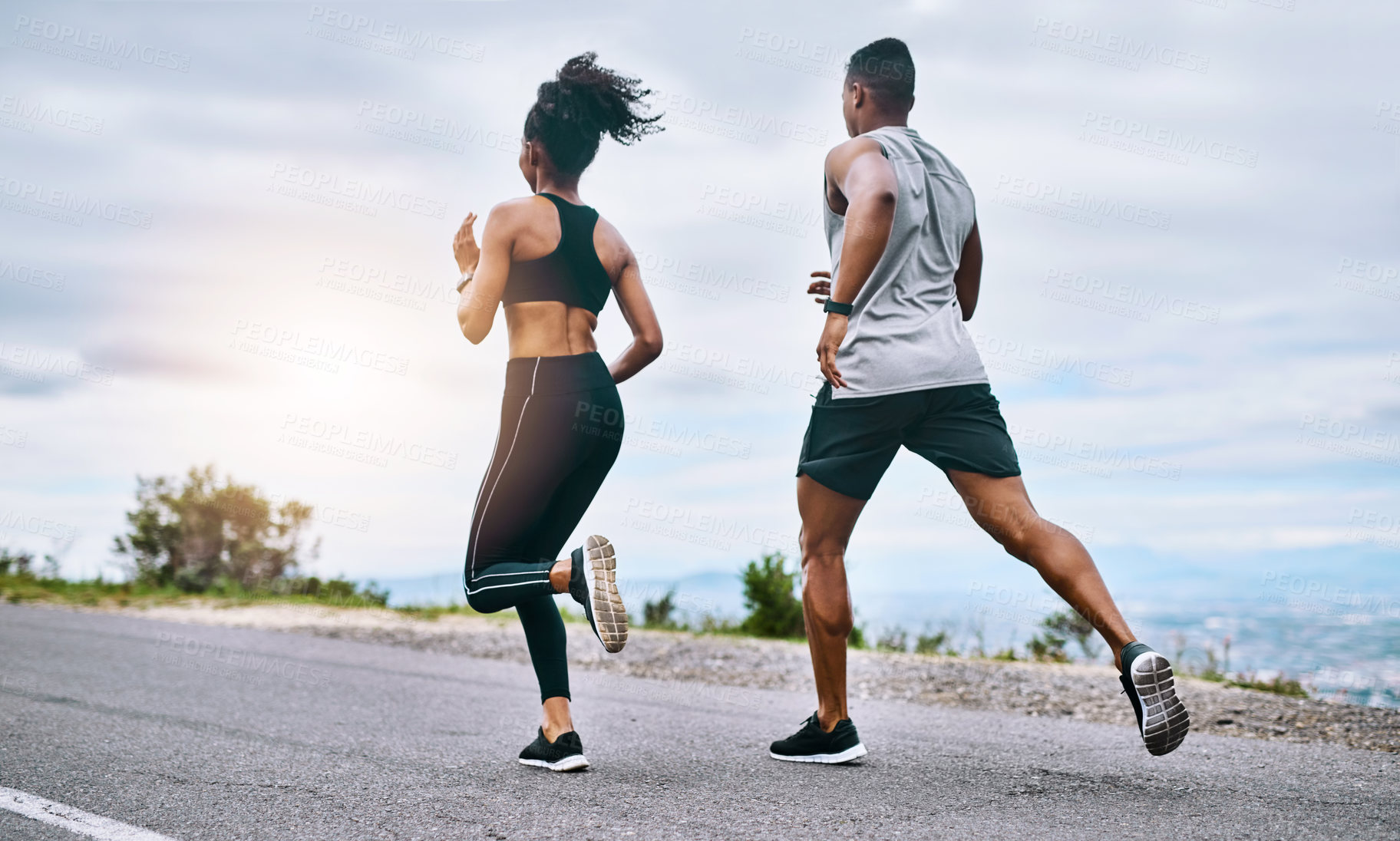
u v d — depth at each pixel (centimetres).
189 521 1130
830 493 327
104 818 257
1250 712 456
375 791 288
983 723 436
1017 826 251
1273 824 254
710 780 307
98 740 359
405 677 553
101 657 593
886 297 320
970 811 268
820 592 331
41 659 577
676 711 461
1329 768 331
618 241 344
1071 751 362
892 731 410
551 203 329
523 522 313
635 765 330
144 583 1146
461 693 498
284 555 1122
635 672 605
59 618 826
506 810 267
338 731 389
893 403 313
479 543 313
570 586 295
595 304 335
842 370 321
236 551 1123
